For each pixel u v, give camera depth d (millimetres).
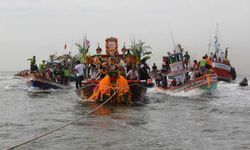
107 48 23188
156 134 12266
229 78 46156
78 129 13031
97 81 21156
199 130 12984
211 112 17609
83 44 24797
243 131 12812
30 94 28953
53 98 25219
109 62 21484
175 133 12461
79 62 27344
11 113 17375
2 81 55500
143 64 25859
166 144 10945
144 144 10938
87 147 10547
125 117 15828
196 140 11453
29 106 20312
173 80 28688
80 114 16938
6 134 12297
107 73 20875
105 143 11008
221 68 45375
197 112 17578
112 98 20781
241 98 25188
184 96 26500
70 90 33281
